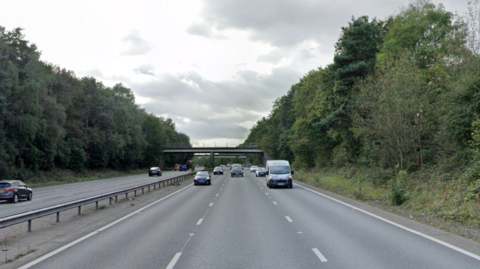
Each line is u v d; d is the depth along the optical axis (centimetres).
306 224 1433
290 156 8788
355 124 3603
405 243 1058
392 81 2870
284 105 9656
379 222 1470
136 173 10612
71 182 5925
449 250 963
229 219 1594
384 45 4072
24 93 5078
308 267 810
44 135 5791
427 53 3478
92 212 1919
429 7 3978
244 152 12000
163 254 949
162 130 13188
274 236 1190
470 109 2303
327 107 4856
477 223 1361
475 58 2317
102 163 8712
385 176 3106
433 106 2811
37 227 1437
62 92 6844
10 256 943
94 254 954
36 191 3856
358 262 848
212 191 3388
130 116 10025
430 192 2139
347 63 4406
